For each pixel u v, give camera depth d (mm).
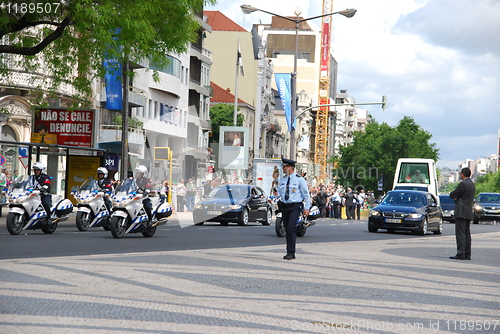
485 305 10234
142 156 53812
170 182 22891
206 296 10172
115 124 50312
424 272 14305
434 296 10914
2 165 29453
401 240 25156
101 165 32812
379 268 14742
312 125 166250
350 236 27031
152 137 63719
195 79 75625
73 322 7965
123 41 24438
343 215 60844
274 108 122562
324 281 12242
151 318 8344
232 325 8062
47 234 22281
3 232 22500
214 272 12977
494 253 20344
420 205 30531
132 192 21438
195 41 27172
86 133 34094
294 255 16000
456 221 17891
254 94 105688
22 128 41906
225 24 106938
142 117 59125
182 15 25797
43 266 13117
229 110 88062
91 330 7559
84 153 33719
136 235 23234
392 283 12305
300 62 167500
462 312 9516
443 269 15086
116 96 48062
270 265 14547
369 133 116500
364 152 112125
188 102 74062
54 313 8492
